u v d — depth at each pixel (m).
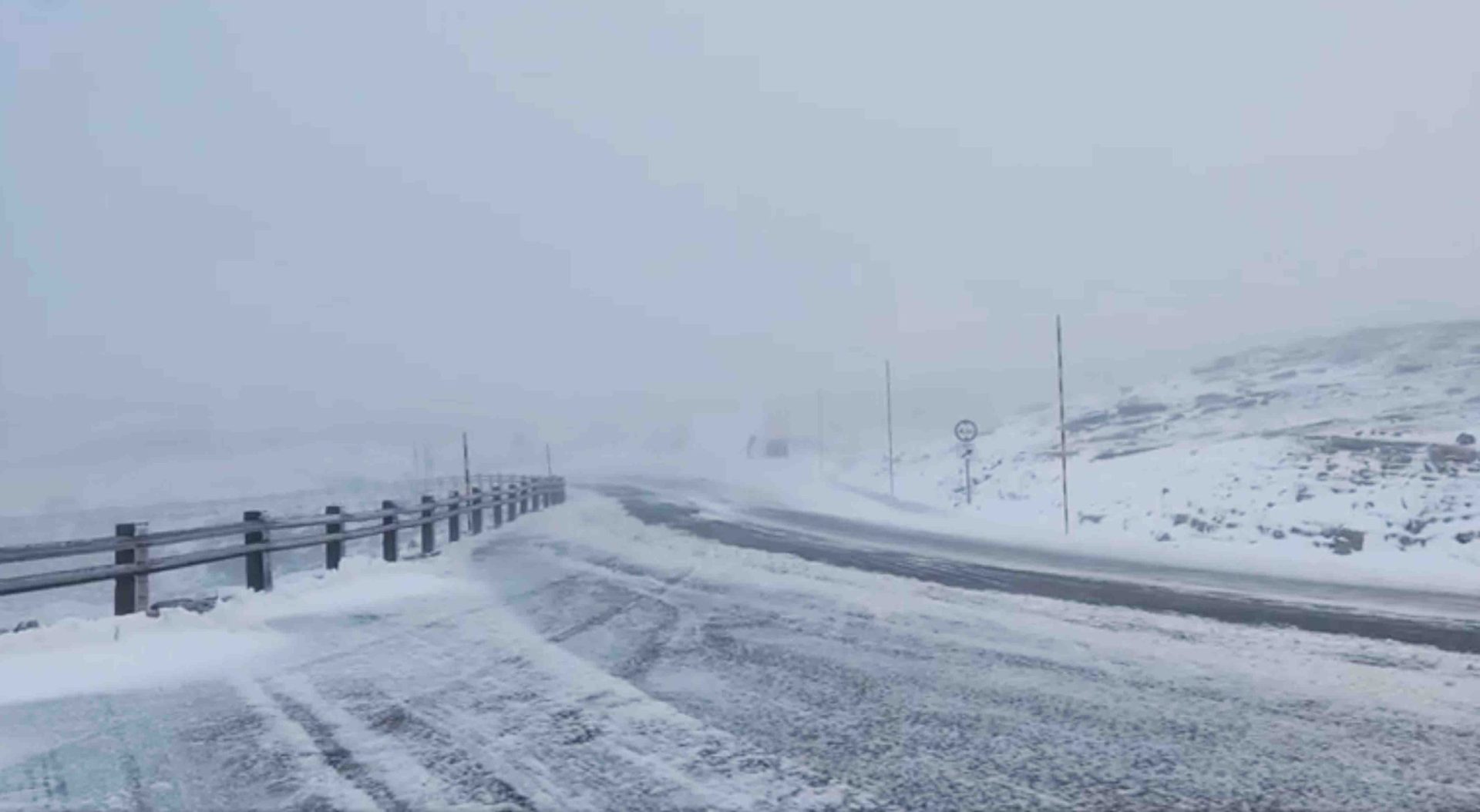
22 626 10.70
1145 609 11.65
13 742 6.78
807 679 8.16
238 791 5.75
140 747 6.64
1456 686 7.75
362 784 5.82
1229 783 5.60
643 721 6.96
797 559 17.48
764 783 5.67
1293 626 10.41
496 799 5.53
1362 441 27.05
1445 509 20.19
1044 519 28.05
